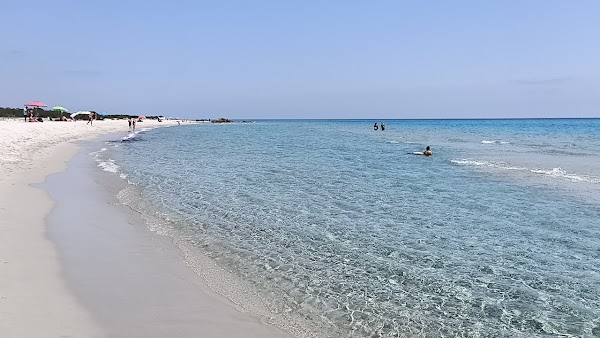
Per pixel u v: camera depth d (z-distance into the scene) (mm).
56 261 8289
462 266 9094
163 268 8438
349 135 69562
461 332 6387
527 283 8250
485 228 12008
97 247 9438
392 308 7117
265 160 29172
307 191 17312
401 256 9648
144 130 82312
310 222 12414
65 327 5656
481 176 21656
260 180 20047
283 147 41688
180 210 13617
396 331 6355
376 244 10461
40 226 10695
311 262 9180
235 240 10602
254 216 13031
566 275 8672
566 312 7098
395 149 39250
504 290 7922
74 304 6426
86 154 30438
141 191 16578
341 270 8758
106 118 107812
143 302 6754
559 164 26719
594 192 17297
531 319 6848
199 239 10594
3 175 17891
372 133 78562
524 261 9438
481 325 6613
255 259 9281
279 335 6023
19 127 39219
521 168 24828
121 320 6051
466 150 38156
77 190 16047
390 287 7961
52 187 16375
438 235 11305
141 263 8633
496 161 28625
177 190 17047
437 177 21344
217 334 5879
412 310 7066
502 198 16141
